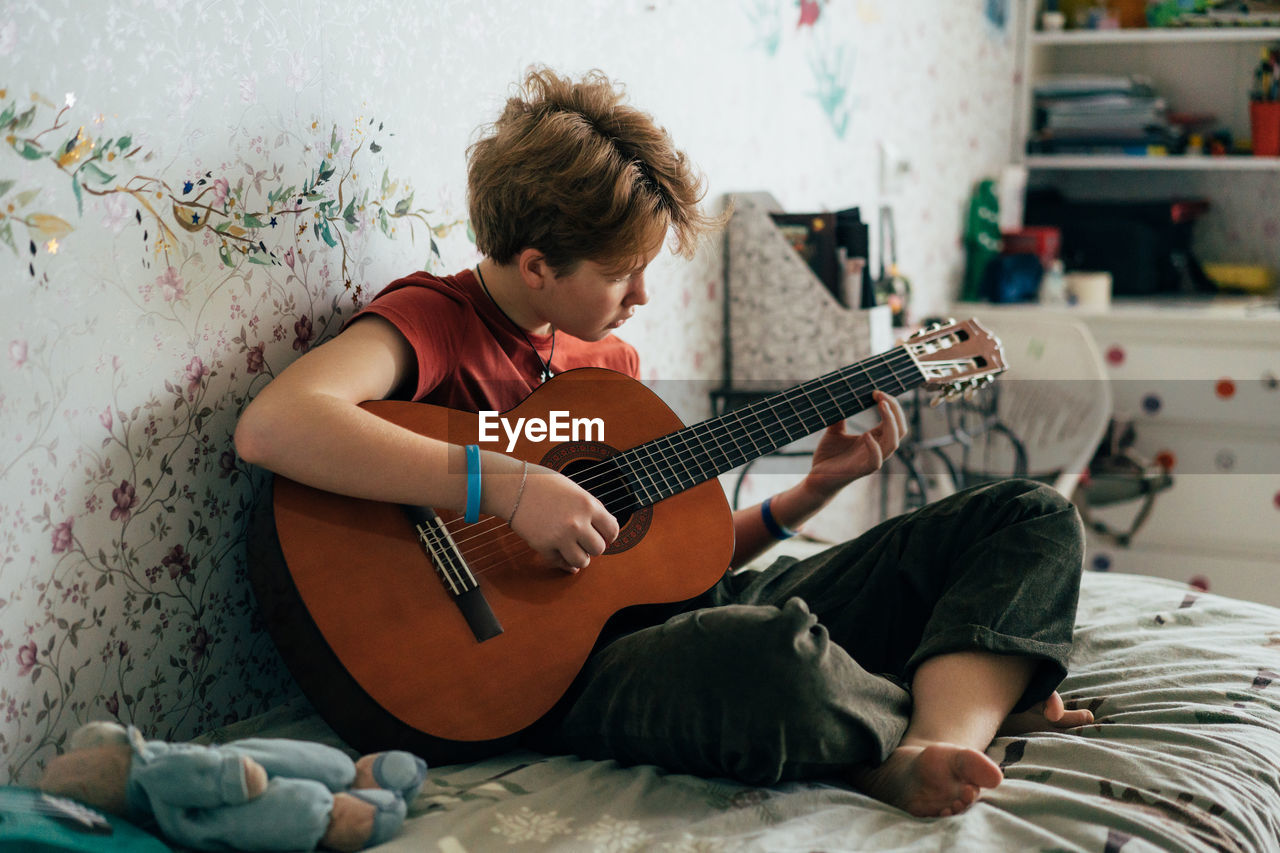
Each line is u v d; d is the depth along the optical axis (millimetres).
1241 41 3221
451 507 975
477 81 1394
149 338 991
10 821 705
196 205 1022
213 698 1105
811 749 884
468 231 1419
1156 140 3145
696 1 1857
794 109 2209
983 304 3082
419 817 852
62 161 898
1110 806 852
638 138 1106
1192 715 1034
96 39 914
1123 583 1465
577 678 985
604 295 1120
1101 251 3242
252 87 1068
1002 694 975
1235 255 3324
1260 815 887
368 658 929
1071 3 3418
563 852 797
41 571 916
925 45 2758
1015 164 3398
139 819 787
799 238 2051
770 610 882
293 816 769
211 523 1079
